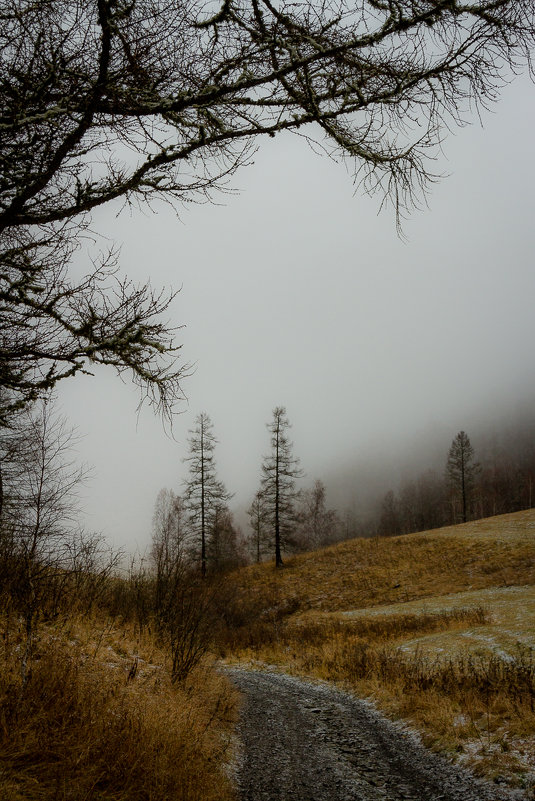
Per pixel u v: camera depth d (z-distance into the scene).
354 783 6.58
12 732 4.25
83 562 8.99
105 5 2.40
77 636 7.90
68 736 4.48
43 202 3.16
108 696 5.79
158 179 3.18
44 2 2.46
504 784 6.18
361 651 15.66
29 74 2.65
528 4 2.32
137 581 12.38
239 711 9.66
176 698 7.43
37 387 3.22
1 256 3.34
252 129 2.94
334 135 2.95
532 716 7.87
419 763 7.37
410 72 2.63
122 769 4.52
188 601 12.35
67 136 2.80
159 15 2.53
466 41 2.48
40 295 3.26
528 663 11.14
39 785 3.82
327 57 2.67
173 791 4.67
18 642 6.38
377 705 10.79
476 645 14.39
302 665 16.30
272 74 2.68
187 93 2.77
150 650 9.34
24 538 7.29
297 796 5.97
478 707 8.86
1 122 2.72
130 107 2.78
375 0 2.52
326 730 9.14
